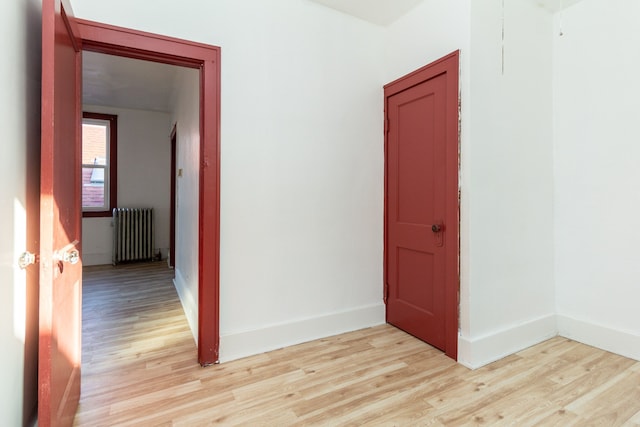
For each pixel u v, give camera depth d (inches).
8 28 45.7
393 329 107.1
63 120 56.4
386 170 111.7
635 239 86.1
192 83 112.9
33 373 54.2
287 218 95.7
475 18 82.9
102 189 213.5
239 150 87.9
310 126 98.9
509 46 90.3
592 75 93.7
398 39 106.0
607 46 90.6
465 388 72.9
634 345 85.5
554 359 86.2
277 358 87.4
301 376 78.5
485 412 64.6
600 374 78.2
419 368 81.7
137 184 219.9
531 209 96.3
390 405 67.1
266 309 92.7
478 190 83.9
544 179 100.0
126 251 211.2
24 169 51.0
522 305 93.8
